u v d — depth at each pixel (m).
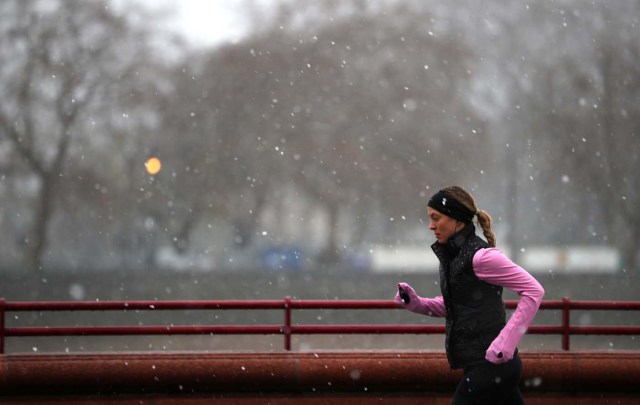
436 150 173.00
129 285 94.00
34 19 157.75
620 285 94.19
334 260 184.75
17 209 167.38
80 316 74.44
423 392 26.42
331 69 178.25
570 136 158.00
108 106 164.25
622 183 157.25
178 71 171.88
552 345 68.12
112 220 170.38
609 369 25.92
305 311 77.06
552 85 162.38
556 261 177.00
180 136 171.88
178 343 70.31
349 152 173.12
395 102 175.12
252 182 177.25
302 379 26.06
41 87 159.38
